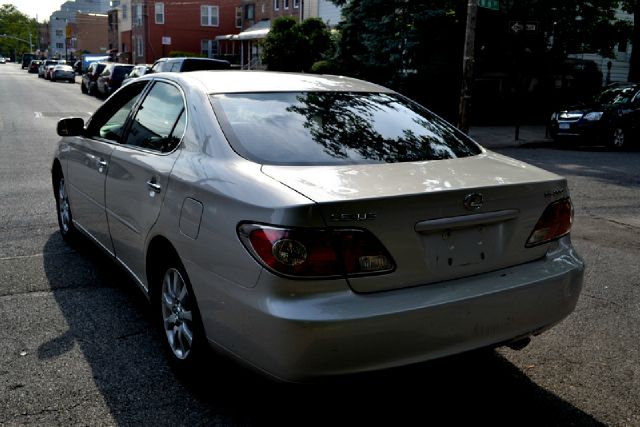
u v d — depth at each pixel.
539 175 3.29
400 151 3.43
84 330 4.11
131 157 4.02
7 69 88.81
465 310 2.85
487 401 3.37
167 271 3.52
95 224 4.82
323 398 3.36
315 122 3.52
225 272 2.85
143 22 52.09
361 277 2.68
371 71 20.80
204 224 3.02
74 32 115.88
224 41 53.53
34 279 5.06
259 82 3.88
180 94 3.86
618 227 7.43
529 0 20.06
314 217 2.60
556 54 21.75
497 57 21.88
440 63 21.75
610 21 23.75
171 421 3.09
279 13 42.06
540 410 3.29
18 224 6.76
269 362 2.68
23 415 3.10
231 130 3.34
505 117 22.94
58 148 5.82
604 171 11.95
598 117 16.03
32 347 3.85
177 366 3.47
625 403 3.37
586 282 5.37
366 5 20.12
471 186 2.90
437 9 19.58
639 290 5.16
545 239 3.23
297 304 2.60
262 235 2.66
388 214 2.70
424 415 3.22
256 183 2.87
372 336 2.65
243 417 3.14
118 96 4.82
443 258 2.88
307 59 27.89
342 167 3.10
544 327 3.20
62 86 42.78
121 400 3.27
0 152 11.91
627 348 4.05
